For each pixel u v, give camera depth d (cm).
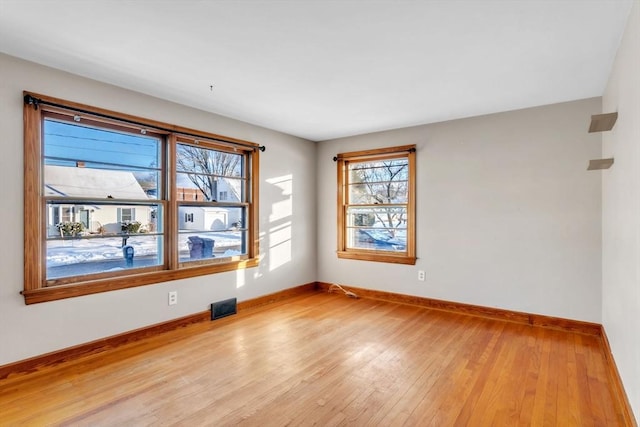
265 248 434
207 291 367
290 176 472
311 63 254
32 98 247
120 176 306
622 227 220
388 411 202
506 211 368
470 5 182
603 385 232
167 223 337
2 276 237
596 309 323
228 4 181
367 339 314
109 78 280
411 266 431
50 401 212
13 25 201
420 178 423
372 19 196
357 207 484
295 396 218
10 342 240
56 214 268
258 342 307
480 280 384
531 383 234
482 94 317
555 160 342
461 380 238
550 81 286
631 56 188
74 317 270
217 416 197
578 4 181
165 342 306
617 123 234
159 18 195
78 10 186
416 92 313
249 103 342
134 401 212
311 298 463
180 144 352
